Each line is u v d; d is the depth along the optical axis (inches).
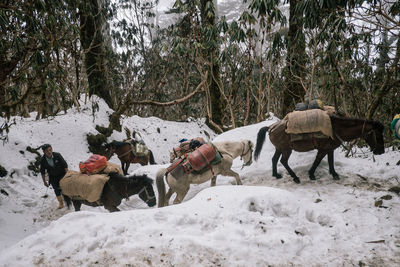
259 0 310.3
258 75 519.8
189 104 728.3
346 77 322.0
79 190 222.4
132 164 462.9
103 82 553.3
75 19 459.5
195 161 223.8
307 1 249.6
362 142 371.6
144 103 523.8
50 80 319.0
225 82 605.9
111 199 226.5
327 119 236.1
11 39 275.6
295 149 249.9
